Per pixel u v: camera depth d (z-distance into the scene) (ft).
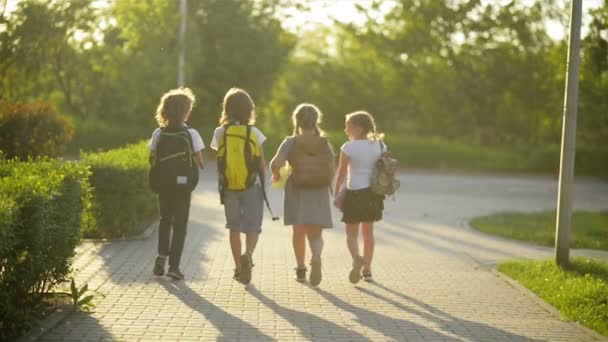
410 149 243.60
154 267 53.21
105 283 50.96
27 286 38.04
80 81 222.48
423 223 100.01
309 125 52.16
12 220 33.06
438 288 54.80
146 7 208.44
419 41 287.48
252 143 50.85
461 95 285.23
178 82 204.74
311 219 51.72
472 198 145.07
